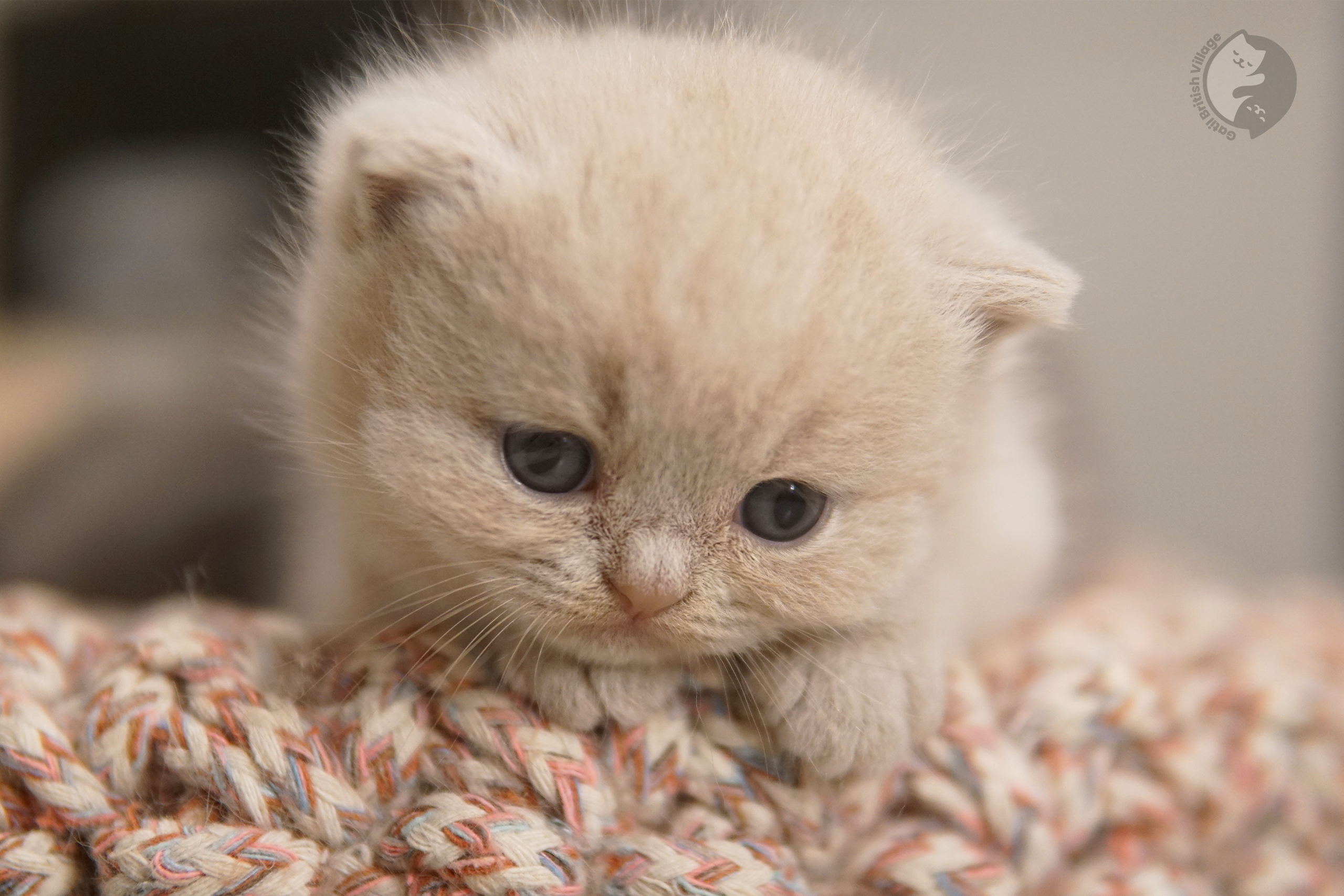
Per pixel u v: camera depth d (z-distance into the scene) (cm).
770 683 22
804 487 22
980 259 23
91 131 48
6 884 20
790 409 21
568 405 21
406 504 22
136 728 21
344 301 23
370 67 25
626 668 22
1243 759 24
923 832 22
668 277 21
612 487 21
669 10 26
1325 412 42
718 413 21
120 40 45
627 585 21
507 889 20
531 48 24
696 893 21
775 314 21
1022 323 23
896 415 22
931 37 33
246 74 45
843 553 22
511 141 22
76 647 23
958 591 24
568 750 21
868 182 22
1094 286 25
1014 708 23
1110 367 44
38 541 35
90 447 38
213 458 37
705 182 21
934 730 23
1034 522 27
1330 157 40
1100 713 23
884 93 25
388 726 21
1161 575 31
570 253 21
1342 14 38
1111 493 36
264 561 35
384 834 21
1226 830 23
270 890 20
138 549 35
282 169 26
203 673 22
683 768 22
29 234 48
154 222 47
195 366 41
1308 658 26
